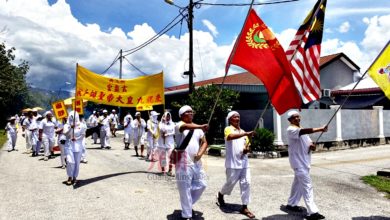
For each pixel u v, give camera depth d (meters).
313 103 20.47
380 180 8.95
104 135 16.66
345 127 16.77
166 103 24.14
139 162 12.03
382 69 5.65
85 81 9.11
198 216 5.93
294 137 5.84
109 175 9.55
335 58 24.02
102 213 6.11
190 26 16.09
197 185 5.77
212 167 11.18
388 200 7.11
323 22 6.41
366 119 17.81
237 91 17.80
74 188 7.98
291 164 5.99
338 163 11.99
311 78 6.32
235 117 6.05
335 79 24.61
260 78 5.81
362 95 22.53
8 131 16.23
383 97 20.88
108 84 9.47
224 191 6.34
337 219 5.82
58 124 12.26
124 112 31.03
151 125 12.40
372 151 15.54
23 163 11.88
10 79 43.38
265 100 19.59
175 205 6.59
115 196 7.24
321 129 5.78
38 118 14.10
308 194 5.80
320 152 15.34
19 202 6.82
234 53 5.74
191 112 5.79
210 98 15.44
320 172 10.24
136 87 9.81
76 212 6.17
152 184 8.38
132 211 6.22
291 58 6.25
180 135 5.71
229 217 5.88
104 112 16.67
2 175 9.59
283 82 5.89
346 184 8.59
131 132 16.44
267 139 13.82
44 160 12.54
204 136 5.93
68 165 8.28
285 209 6.38
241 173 6.04
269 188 8.09
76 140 8.42
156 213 6.10
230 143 6.02
